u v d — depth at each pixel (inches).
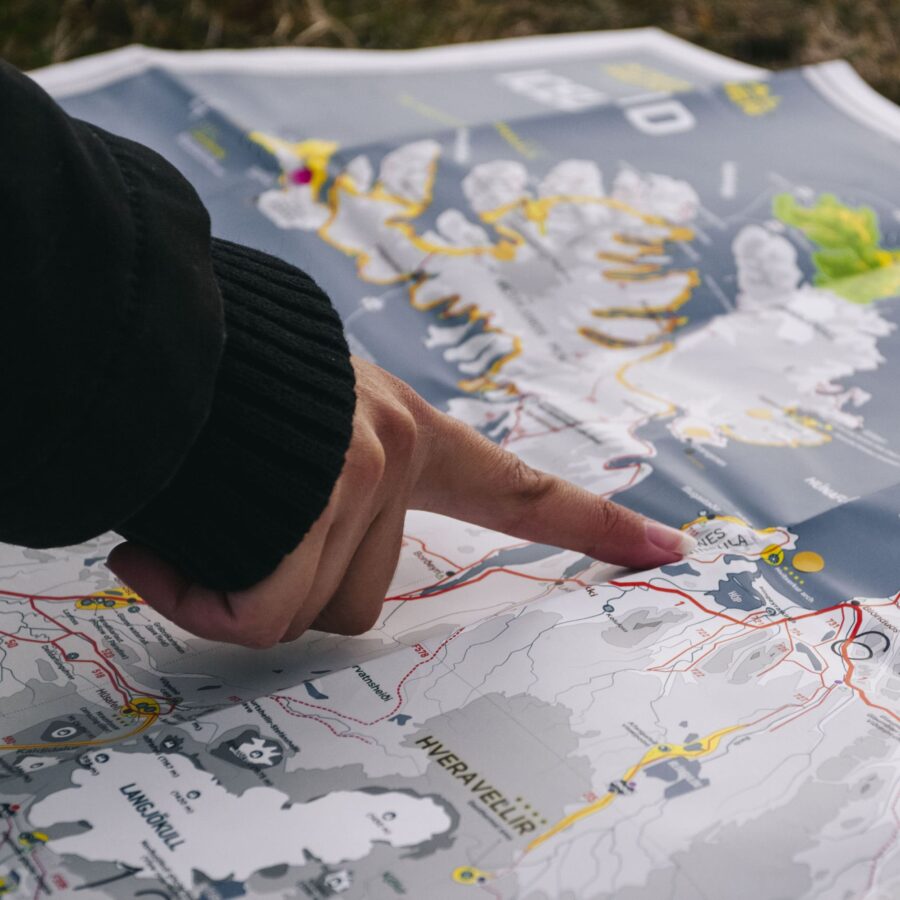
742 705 22.5
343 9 64.4
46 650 24.7
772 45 62.3
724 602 25.5
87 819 19.7
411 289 38.9
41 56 58.1
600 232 41.1
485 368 35.7
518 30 63.7
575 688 22.8
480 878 18.8
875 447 31.4
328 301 23.2
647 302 38.5
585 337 37.0
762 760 21.2
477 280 39.1
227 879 18.7
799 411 33.1
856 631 24.7
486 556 28.3
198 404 19.5
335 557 22.5
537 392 34.5
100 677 24.0
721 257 40.2
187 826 19.6
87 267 18.7
